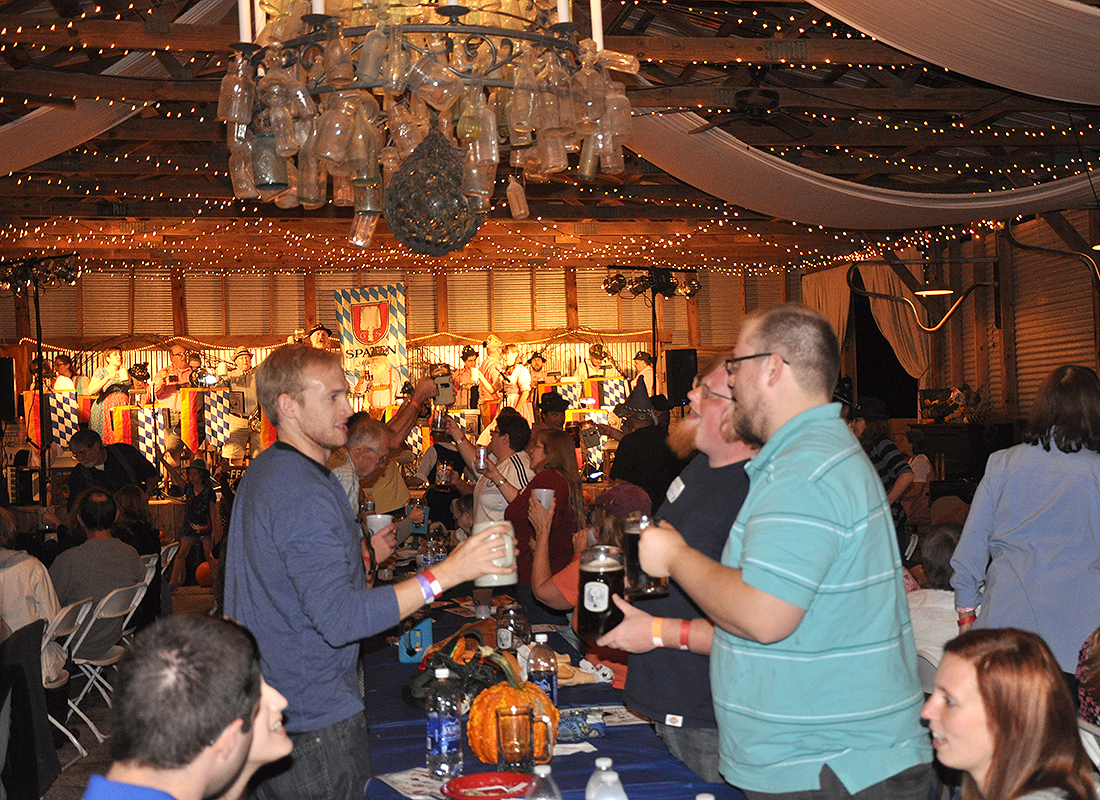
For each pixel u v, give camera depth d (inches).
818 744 66.5
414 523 250.1
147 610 230.8
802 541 63.9
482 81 103.5
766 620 63.1
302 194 114.5
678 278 705.0
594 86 109.2
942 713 61.2
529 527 173.6
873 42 283.4
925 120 351.6
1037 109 314.3
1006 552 117.1
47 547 253.0
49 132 310.3
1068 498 113.3
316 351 89.0
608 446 581.6
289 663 83.7
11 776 126.0
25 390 652.1
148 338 682.2
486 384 668.1
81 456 343.0
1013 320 506.3
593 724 98.6
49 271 549.3
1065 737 58.7
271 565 83.5
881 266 601.0
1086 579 111.9
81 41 261.9
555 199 466.9
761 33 329.7
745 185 386.0
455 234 123.3
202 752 45.8
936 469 473.7
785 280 724.0
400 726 103.1
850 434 70.7
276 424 89.1
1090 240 440.8
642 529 73.5
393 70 96.2
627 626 76.5
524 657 114.3
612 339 716.0
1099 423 113.0
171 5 275.9
